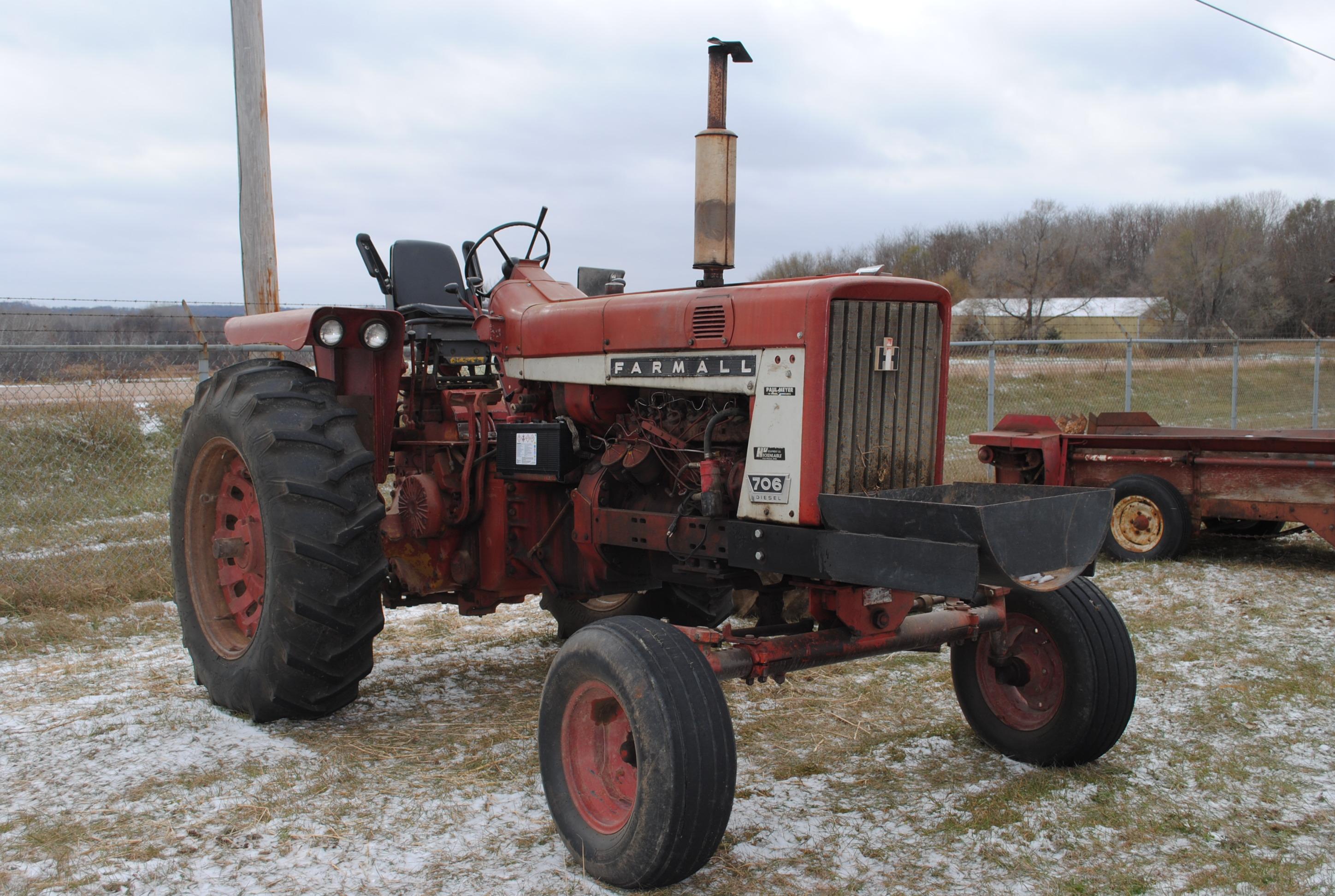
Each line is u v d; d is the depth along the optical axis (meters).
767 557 2.93
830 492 2.91
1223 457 6.87
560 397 3.75
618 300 3.49
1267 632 5.20
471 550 4.22
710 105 3.29
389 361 4.21
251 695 3.72
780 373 2.92
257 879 2.61
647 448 3.41
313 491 3.55
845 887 2.60
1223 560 7.21
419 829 2.91
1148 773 3.38
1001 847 2.83
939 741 3.70
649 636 2.70
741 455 3.15
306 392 3.82
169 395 9.49
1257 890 2.58
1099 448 7.42
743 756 3.55
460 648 5.06
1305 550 7.59
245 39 7.39
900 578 2.58
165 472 8.96
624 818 2.70
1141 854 2.79
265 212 7.56
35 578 6.06
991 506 2.43
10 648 4.93
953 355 16.05
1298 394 16.77
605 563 3.70
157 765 3.38
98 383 8.98
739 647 2.87
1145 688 4.29
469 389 4.53
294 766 3.38
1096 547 2.82
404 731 3.75
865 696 4.21
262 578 3.97
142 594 6.01
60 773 3.31
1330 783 3.29
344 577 3.58
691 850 2.49
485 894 2.56
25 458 8.41
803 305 2.87
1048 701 3.45
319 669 3.61
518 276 4.12
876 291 2.95
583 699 2.82
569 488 3.92
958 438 12.32
